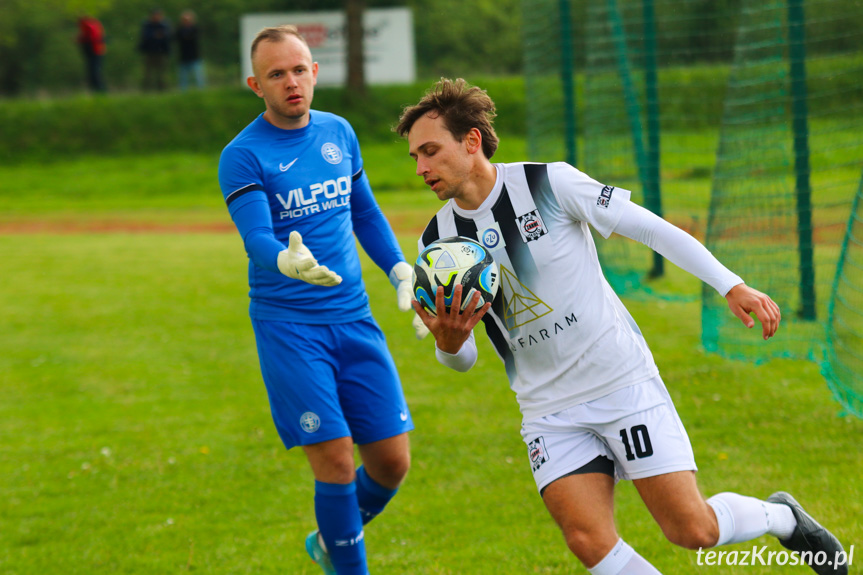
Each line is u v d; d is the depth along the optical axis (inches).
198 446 835.4
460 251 421.7
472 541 594.2
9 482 762.8
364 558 514.0
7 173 3693.4
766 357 906.7
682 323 1151.0
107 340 1268.5
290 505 687.1
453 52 5644.7
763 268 1045.8
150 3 5733.3
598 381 414.3
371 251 565.6
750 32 1067.9
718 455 703.1
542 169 418.3
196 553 603.8
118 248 2086.6
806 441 717.9
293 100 501.4
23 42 5551.2
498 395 932.0
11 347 1245.7
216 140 4030.5
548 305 418.0
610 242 1542.8
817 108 1251.8
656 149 1327.5
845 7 1224.2
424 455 770.8
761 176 1060.5
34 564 599.2
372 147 3831.2
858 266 925.8
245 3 5684.1
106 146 4001.0
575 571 536.1
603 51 1454.2
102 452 826.2
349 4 4151.1
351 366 526.3
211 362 1141.7
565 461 413.1
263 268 475.5
